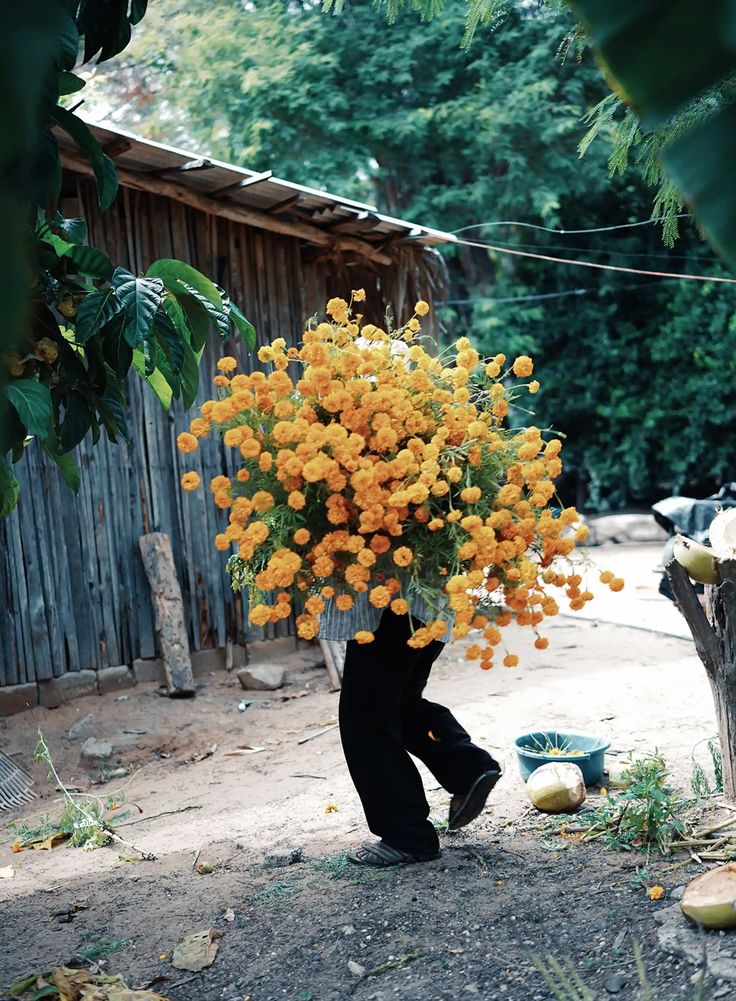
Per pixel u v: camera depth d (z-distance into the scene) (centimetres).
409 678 334
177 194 650
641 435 1491
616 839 330
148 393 675
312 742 542
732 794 353
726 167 84
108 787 516
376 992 261
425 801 337
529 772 402
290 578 281
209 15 1478
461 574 292
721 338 1448
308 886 329
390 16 404
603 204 1527
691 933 258
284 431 284
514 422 1562
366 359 308
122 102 1552
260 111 1439
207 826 422
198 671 694
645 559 1112
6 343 74
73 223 296
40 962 300
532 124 1415
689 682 570
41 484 629
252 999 267
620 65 84
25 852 425
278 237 728
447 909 299
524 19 1441
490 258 1602
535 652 699
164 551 667
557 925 281
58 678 630
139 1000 263
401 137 1414
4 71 72
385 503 286
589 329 1531
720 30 80
